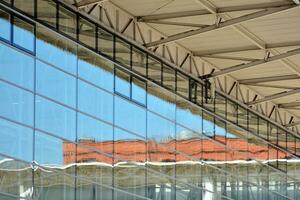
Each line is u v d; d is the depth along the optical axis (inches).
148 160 1609.3
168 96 1676.9
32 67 1328.7
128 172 1544.0
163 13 1528.1
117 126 1517.0
